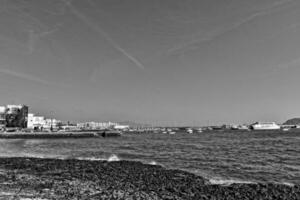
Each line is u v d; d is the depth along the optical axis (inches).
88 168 1082.7
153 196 637.3
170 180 843.4
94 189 701.3
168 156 1689.2
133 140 4065.0
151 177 890.7
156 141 3700.8
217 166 1238.9
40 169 1066.1
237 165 1269.7
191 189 714.8
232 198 637.9
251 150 2097.7
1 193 652.1
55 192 663.8
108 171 1008.9
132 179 855.1
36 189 699.4
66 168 1087.0
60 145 2935.5
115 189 703.1
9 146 2824.8
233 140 3772.1
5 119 6205.7
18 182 796.0
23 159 1391.5
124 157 1648.6
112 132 5634.8
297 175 1020.5
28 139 4367.6
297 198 638.5
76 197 615.8
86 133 5059.1
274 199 634.2
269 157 1594.5
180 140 3961.6
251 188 733.9
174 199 616.7
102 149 2309.3
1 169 1086.4
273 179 947.3
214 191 698.8
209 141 3592.5
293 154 1761.8
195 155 1738.4
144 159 1533.0
